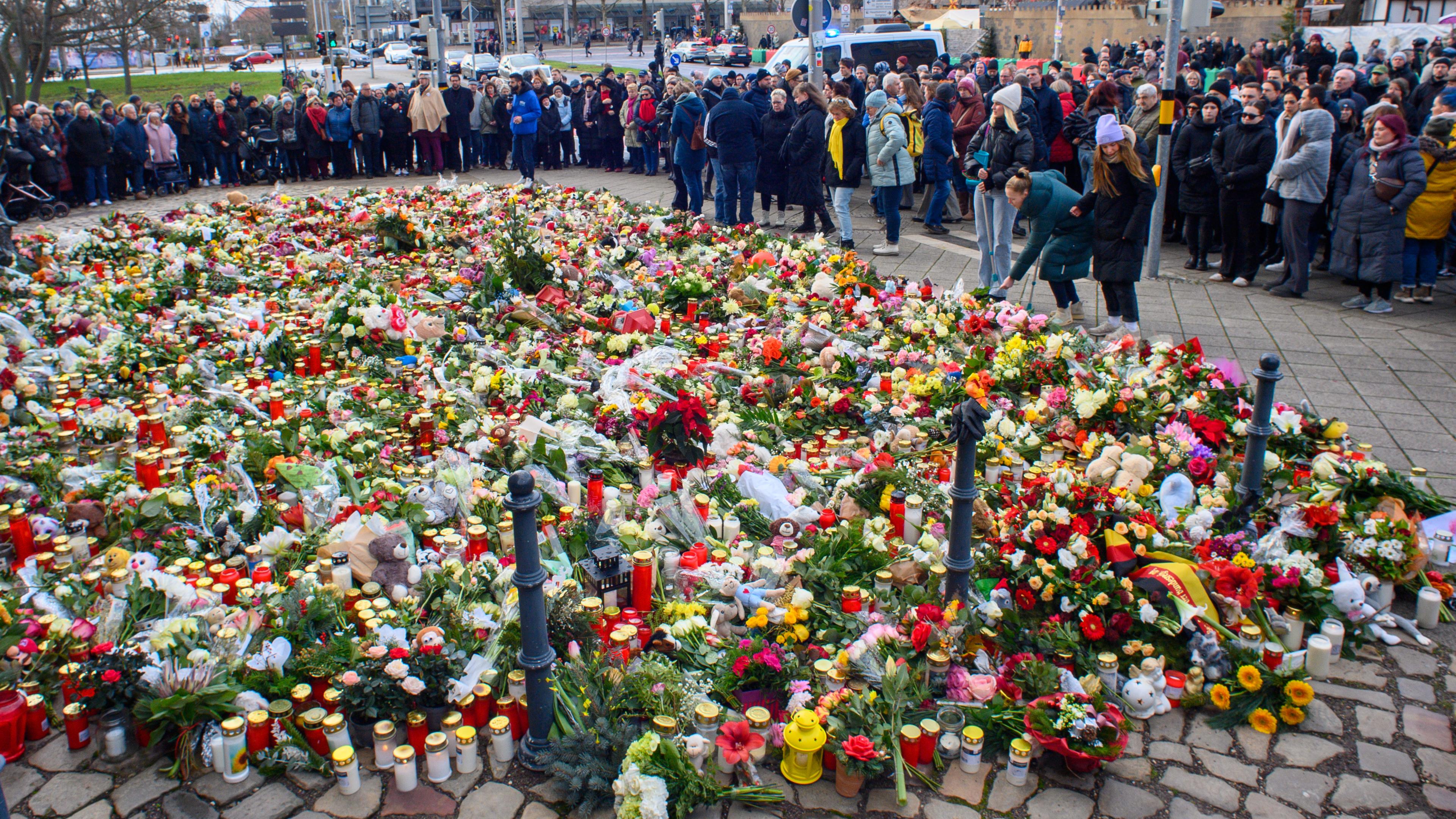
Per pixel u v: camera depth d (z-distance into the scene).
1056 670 3.86
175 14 39.16
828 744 3.55
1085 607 4.09
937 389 6.48
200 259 10.13
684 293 9.26
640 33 79.94
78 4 33.62
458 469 5.23
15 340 7.58
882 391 6.66
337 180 20.00
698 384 6.87
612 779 3.44
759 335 7.81
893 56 20.36
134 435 6.10
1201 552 4.54
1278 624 4.33
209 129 18.72
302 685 3.70
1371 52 18.44
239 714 3.63
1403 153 8.88
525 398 6.65
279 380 7.27
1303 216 9.70
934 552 4.68
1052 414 6.12
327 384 7.12
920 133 14.05
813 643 4.19
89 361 7.43
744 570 4.59
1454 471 6.04
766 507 5.22
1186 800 3.50
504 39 62.88
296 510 5.04
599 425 6.14
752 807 3.45
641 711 3.72
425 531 4.79
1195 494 5.18
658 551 4.70
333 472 5.38
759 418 6.59
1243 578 4.23
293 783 3.55
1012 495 4.98
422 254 11.55
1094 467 5.37
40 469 5.48
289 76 40.84
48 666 3.93
